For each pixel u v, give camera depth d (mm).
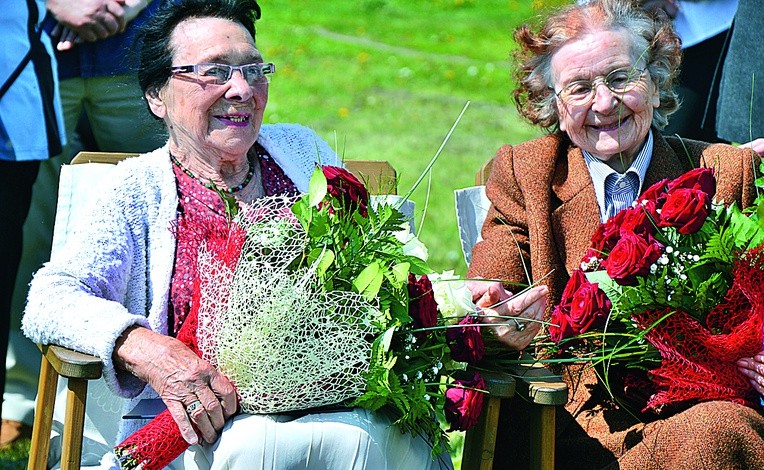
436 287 3250
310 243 2885
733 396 3092
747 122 4352
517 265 3559
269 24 15266
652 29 3527
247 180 3471
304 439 2805
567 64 3504
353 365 2838
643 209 3062
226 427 2863
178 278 3256
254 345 2781
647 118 3498
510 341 3170
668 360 3064
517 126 10383
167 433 2879
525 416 3477
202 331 2906
